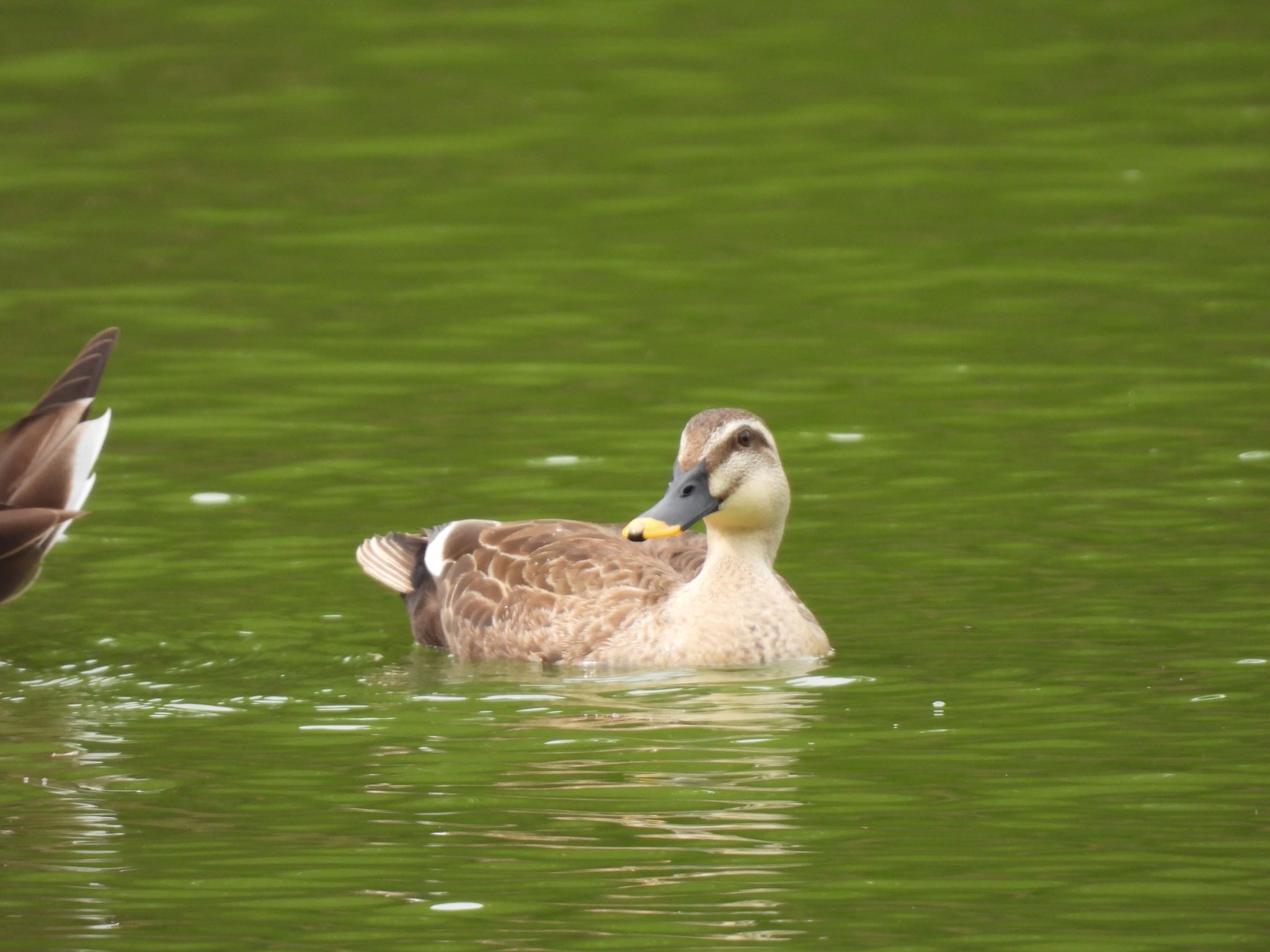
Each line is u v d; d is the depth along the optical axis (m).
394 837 10.79
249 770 11.91
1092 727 12.42
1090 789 11.37
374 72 33.28
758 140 29.75
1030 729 12.43
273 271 24.48
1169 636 14.10
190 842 10.74
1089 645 13.98
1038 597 15.00
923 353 21.23
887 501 17.19
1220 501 16.88
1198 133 29.50
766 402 19.78
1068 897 9.94
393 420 19.47
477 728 12.72
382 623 15.30
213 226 26.39
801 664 14.04
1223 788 11.37
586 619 14.52
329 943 9.49
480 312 22.88
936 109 31.00
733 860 10.43
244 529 16.84
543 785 11.57
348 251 25.30
